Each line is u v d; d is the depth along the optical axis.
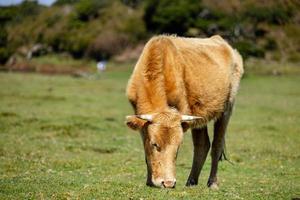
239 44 71.75
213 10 81.62
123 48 88.38
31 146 18.52
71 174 13.66
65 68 78.75
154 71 11.17
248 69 65.62
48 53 92.75
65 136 21.47
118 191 10.75
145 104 11.06
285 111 31.89
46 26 99.44
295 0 85.62
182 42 12.34
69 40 92.31
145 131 10.69
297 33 81.12
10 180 11.97
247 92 44.69
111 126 24.73
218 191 11.55
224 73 12.62
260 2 83.62
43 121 24.98
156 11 86.62
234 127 25.20
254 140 21.58
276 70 65.69
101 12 98.00
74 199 10.08
